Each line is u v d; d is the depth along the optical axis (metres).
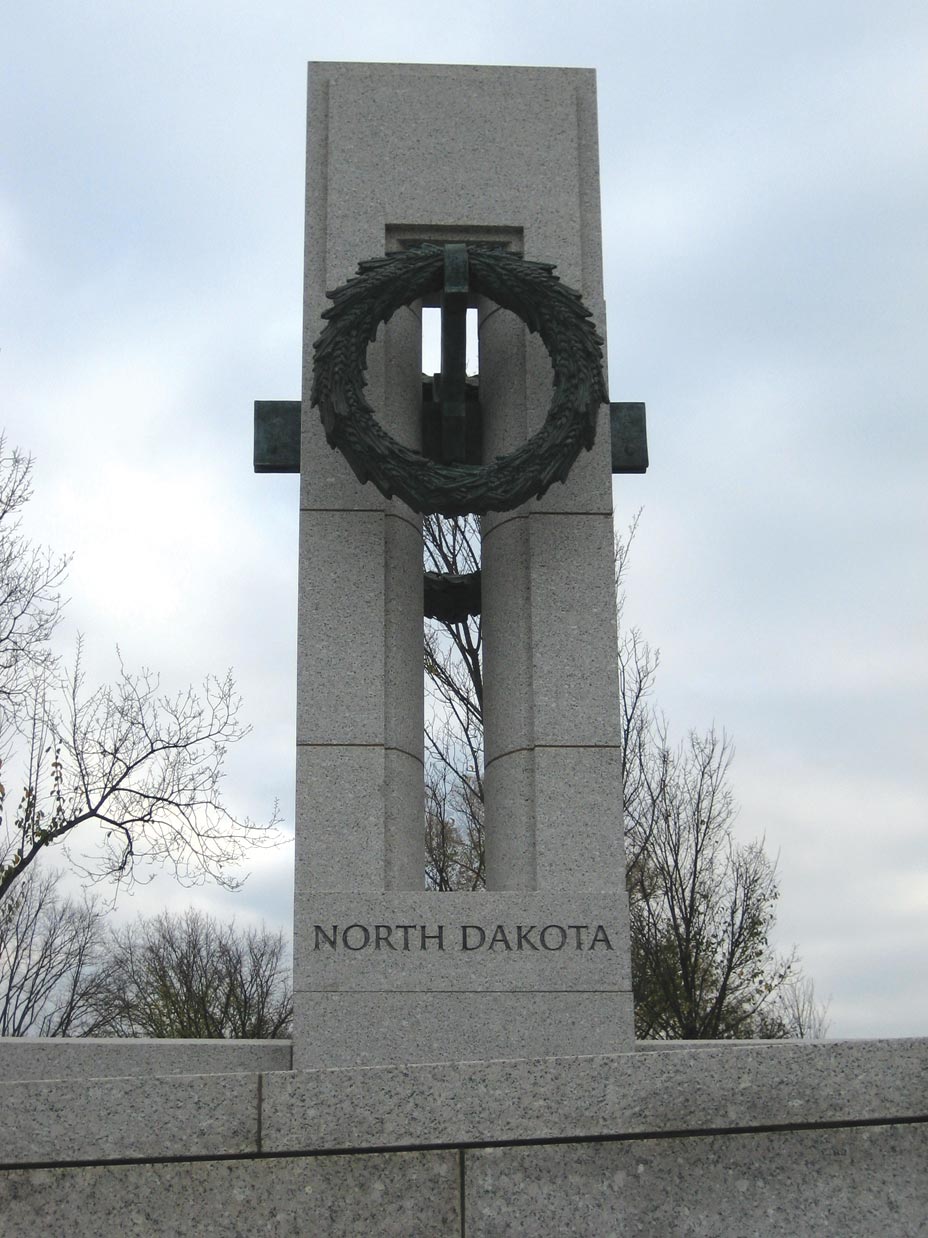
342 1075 4.88
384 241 8.15
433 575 8.61
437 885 17.22
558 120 8.39
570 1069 4.90
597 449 7.93
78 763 18.12
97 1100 4.82
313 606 7.59
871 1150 4.86
